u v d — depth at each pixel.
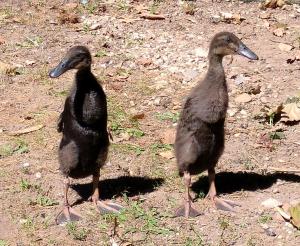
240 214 6.98
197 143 6.84
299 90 9.55
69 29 11.12
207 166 7.04
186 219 6.89
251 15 11.79
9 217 7.00
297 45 10.79
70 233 6.73
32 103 9.20
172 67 10.07
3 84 9.62
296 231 6.74
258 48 10.68
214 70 6.80
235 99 9.32
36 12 11.62
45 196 7.36
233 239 6.63
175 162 7.98
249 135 8.55
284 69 10.09
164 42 10.71
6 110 9.04
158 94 9.43
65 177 7.04
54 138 8.45
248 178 7.66
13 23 11.23
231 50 6.89
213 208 7.07
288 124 8.83
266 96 9.41
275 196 7.32
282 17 11.77
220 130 6.89
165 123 8.82
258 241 6.60
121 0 12.07
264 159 8.07
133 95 9.41
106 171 7.83
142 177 7.71
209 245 6.55
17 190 7.43
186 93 9.45
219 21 11.47
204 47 10.55
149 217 6.94
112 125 8.70
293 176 7.71
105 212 7.01
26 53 10.40
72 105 6.75
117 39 10.80
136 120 8.85
